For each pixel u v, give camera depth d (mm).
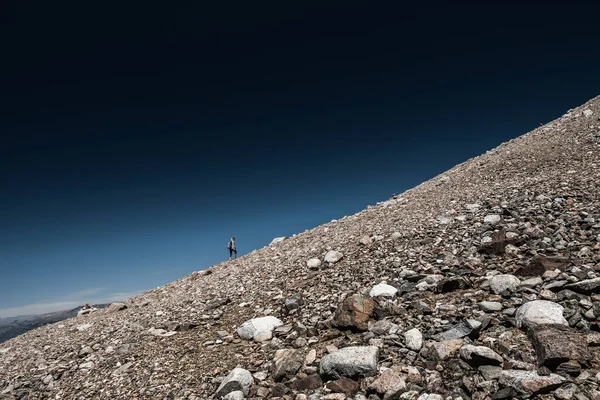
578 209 12195
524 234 11297
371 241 15320
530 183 16891
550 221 11883
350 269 12914
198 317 12758
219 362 8680
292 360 7492
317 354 7656
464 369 5969
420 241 13391
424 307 8344
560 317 6469
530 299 7582
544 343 5715
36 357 13008
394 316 8398
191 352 9695
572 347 5496
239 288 15461
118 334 13281
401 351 6887
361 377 6414
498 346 6277
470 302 8219
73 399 8789
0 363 13531
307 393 6484
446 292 9070
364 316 8477
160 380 8422
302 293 12062
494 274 9367
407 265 11641
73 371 10594
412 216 17969
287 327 9664
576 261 8672
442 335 7035
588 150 20250
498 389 5309
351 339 7996
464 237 12680
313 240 21391
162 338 11352
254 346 9180
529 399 4973
